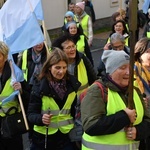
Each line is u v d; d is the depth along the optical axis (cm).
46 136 402
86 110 303
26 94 456
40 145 409
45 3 1543
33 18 514
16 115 441
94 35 1695
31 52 579
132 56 293
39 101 401
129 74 297
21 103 438
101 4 1848
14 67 458
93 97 303
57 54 393
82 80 513
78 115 396
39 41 513
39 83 404
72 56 505
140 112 313
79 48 656
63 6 1625
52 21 1590
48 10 1562
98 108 301
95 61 1202
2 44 439
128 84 304
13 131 433
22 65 584
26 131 437
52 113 402
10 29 511
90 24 1021
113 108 303
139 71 427
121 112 298
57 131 403
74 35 665
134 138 305
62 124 403
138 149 336
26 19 514
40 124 395
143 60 427
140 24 1121
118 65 301
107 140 306
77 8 1020
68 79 407
